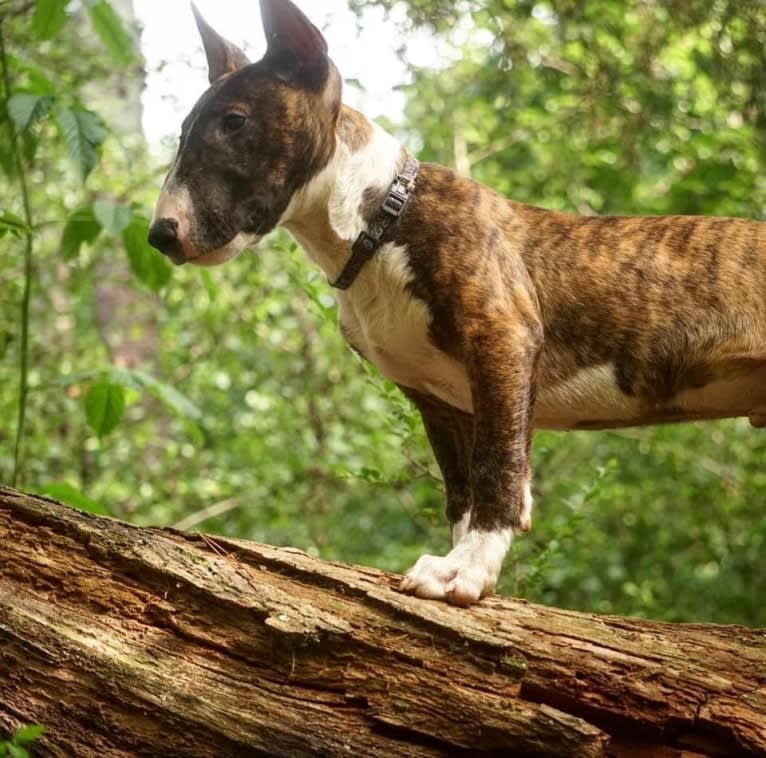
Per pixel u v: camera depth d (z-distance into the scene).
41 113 2.11
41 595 1.72
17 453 2.23
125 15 3.82
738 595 3.49
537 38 3.27
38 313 3.43
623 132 3.31
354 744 1.63
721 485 3.61
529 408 1.86
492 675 1.65
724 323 1.91
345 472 2.38
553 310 1.93
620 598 3.49
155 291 2.32
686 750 1.63
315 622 1.67
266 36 1.85
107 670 1.67
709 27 3.12
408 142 3.60
